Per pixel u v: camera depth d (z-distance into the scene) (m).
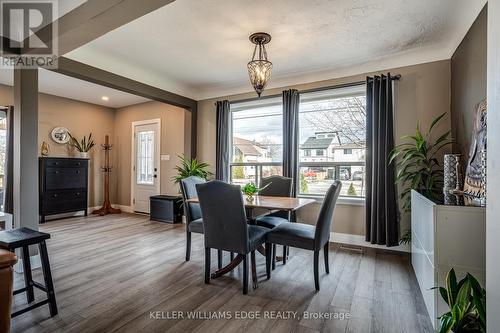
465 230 1.68
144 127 5.97
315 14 2.44
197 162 5.00
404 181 3.25
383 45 3.07
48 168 4.91
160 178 5.70
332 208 2.51
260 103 4.45
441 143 3.12
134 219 5.28
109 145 6.25
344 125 3.89
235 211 2.25
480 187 1.97
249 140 4.64
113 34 2.82
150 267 2.81
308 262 3.01
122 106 6.29
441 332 1.39
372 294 2.26
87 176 5.56
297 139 3.99
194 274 2.65
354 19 2.53
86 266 2.82
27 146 2.72
